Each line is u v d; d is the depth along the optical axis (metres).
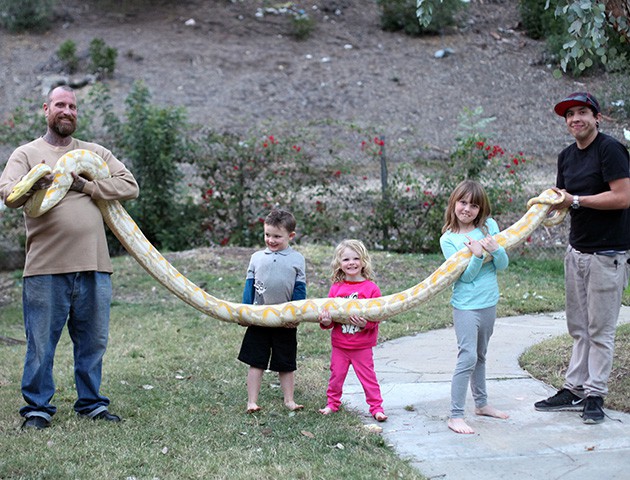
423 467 4.55
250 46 25.97
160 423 5.37
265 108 22.34
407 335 8.14
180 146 13.44
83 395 5.50
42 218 5.25
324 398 5.94
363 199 13.27
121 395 6.03
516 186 12.58
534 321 8.65
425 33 26.25
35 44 26.03
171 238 13.19
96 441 4.99
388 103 22.17
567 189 5.48
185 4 28.81
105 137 14.48
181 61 24.95
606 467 4.49
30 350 5.32
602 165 5.22
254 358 5.64
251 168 13.12
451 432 5.13
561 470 4.46
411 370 6.72
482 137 12.73
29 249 5.34
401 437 5.05
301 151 14.30
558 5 5.56
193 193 15.66
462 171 12.55
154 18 27.89
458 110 21.30
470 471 4.47
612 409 5.48
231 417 5.48
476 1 27.53
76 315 5.46
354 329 5.48
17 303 10.60
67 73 24.14
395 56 24.97
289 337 5.69
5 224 13.41
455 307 5.26
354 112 21.88
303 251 11.79
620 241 5.25
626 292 9.80
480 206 5.32
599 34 5.37
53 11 27.97
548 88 21.44
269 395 6.04
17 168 5.24
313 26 26.86
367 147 13.66
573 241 5.43
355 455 4.71
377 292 5.63
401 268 11.30
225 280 10.68
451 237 5.39
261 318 5.54
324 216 12.93
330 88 23.33
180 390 6.18
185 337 8.20
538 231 13.93
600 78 19.95
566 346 7.04
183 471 4.49
